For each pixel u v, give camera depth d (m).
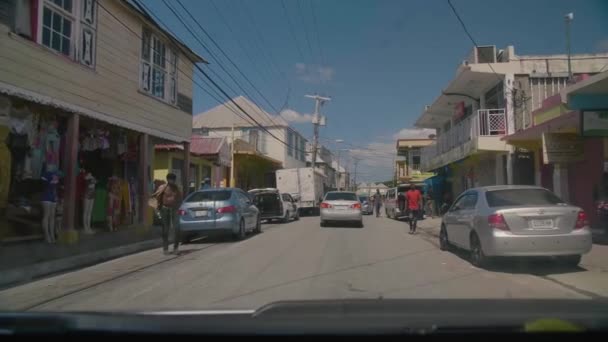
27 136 11.30
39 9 11.21
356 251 11.75
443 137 27.30
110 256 11.22
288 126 42.06
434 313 3.25
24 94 10.57
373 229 18.78
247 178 34.59
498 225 8.53
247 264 9.74
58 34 11.98
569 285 7.54
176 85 18.28
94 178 14.58
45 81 11.24
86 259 10.35
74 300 6.78
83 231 13.98
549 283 7.78
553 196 9.27
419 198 17.03
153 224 18.81
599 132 11.51
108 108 13.78
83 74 12.66
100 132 14.36
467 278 8.22
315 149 41.03
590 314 3.16
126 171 17.38
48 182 11.88
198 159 25.64
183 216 13.70
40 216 12.17
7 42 10.19
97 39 13.34
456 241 10.75
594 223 14.09
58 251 10.73
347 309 3.46
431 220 24.89
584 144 13.77
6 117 10.59
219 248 12.53
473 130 20.58
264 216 22.53
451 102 25.61
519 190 9.43
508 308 3.48
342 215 19.88
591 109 11.60
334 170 78.19
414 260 10.32
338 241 14.03
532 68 19.67
